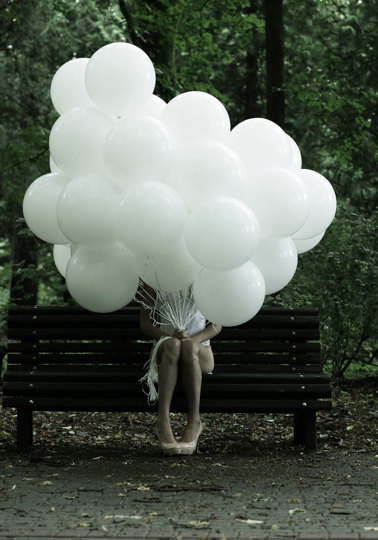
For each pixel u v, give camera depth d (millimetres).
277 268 5535
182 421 7578
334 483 5031
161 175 5133
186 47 15578
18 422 6086
